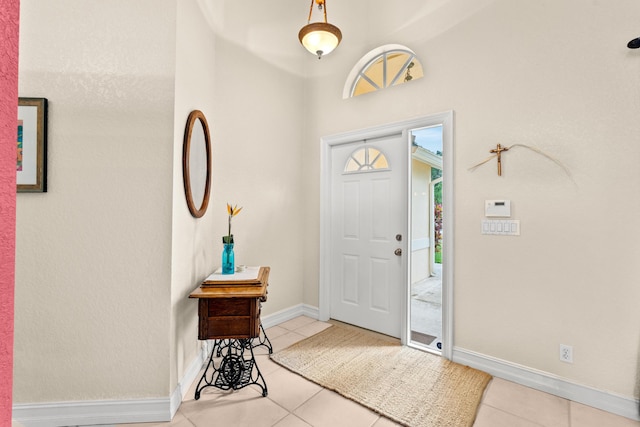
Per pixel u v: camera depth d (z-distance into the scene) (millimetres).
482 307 2146
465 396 1834
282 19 3043
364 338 2697
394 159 2750
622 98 1682
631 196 1661
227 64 2594
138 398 1627
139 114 1642
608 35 1718
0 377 458
